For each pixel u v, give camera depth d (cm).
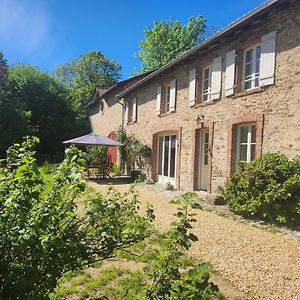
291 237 564
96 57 4394
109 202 272
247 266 428
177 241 220
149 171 1505
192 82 1150
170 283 207
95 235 249
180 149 1223
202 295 192
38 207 221
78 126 2880
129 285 331
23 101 2591
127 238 263
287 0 696
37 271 211
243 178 735
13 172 226
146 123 1566
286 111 748
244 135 916
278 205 657
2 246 208
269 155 733
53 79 2939
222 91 985
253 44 877
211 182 1016
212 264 437
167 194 1084
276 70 781
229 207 793
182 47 3262
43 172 238
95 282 377
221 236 565
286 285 370
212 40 930
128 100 1842
